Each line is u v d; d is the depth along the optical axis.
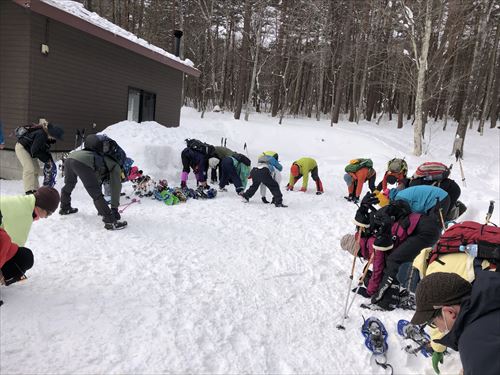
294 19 32.38
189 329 3.24
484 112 31.19
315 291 4.39
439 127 33.69
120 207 6.82
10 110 9.59
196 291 3.93
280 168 8.15
